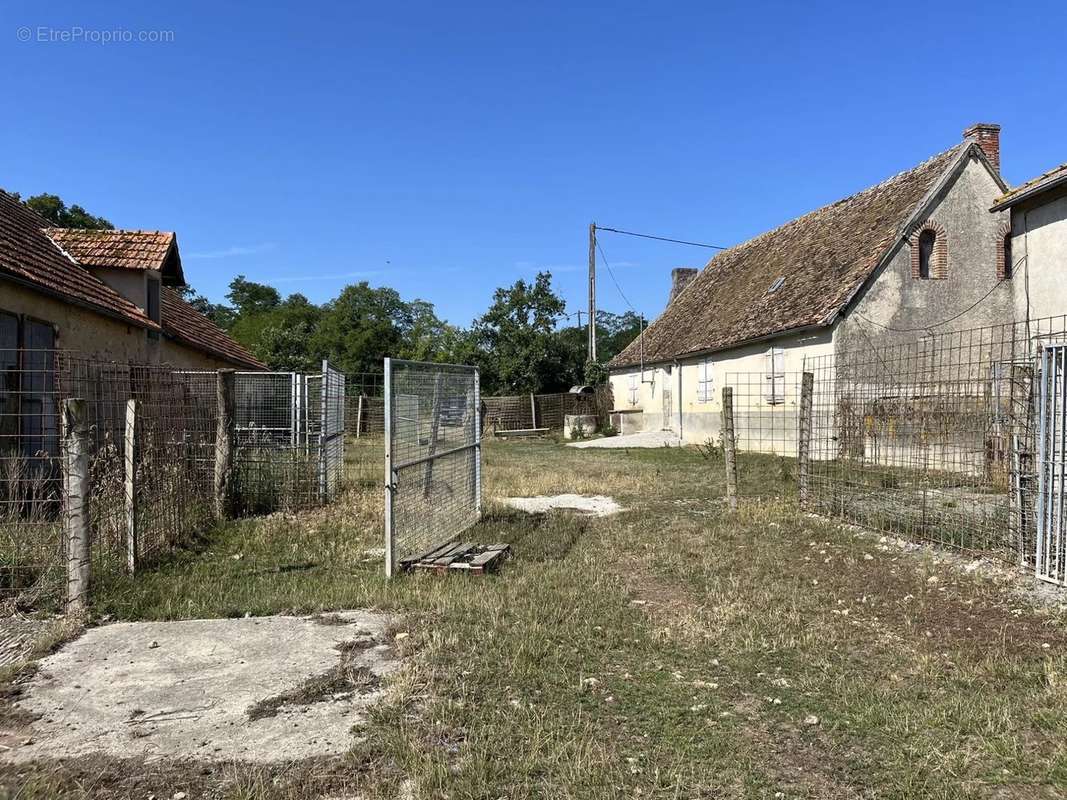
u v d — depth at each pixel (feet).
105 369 24.75
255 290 232.73
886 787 9.84
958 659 14.51
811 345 57.93
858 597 18.95
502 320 118.01
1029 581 19.33
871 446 30.53
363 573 21.08
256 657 14.33
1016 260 32.53
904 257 56.34
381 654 14.49
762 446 65.00
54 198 110.93
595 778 9.81
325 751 10.55
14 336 29.89
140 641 15.26
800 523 28.09
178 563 22.06
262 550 24.39
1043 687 13.07
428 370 24.08
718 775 10.09
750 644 15.28
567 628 16.05
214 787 9.64
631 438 82.02
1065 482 18.83
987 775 10.14
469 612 17.08
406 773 9.94
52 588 17.98
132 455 20.17
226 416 30.60
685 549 24.40
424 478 23.36
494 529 27.94
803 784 9.93
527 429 103.55
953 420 26.22
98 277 42.63
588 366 111.75
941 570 21.06
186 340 51.98
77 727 11.35
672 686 13.10
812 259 69.72
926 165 64.39
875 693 12.89
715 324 79.30
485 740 10.83
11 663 13.89
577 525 28.81
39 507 21.81
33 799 9.19
